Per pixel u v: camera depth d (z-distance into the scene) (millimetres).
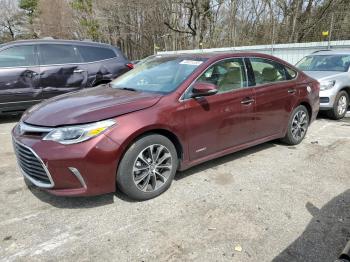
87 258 2699
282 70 5094
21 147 3346
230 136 4277
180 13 27422
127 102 3496
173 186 3934
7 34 52062
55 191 3205
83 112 3281
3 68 6809
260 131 4719
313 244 2881
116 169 3283
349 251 2059
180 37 28031
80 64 7594
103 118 3203
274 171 4410
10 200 3627
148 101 3547
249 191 3830
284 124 5137
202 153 4016
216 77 4109
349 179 4184
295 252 2777
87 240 2928
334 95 7328
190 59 4289
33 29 51938
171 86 3863
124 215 3312
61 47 7445
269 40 22359
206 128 3939
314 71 8133
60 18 47656
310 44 12109
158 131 3580
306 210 3428
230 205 3512
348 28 15633
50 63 7258
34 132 3277
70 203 3547
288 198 3676
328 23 19375
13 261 2664
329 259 2699
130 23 35281
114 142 3180
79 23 43906
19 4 52781
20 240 2926
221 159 4812
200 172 4340
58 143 3096
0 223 3182
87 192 3182
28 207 3477
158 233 3021
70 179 3129
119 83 4523
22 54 7027
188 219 3242
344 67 8086
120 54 8336
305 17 21219
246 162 4715
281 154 5055
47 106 3695
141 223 3180
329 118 7738
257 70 4660
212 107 3971
